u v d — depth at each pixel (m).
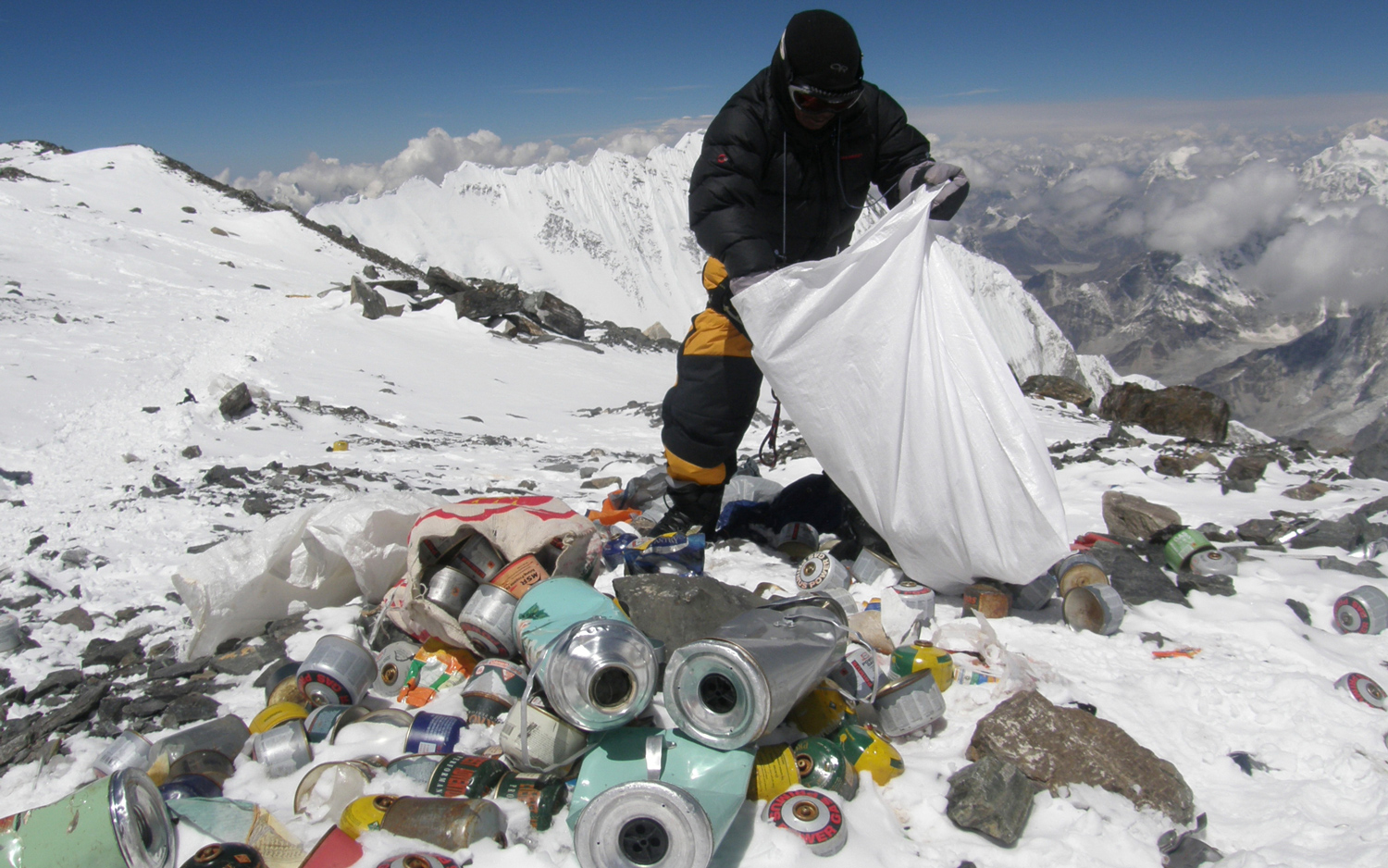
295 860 2.38
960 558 4.00
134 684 3.72
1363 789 2.84
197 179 39.66
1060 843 2.52
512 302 24.19
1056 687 3.32
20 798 2.97
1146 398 11.77
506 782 2.58
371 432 10.98
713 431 4.56
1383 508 5.70
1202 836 2.69
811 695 2.91
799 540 4.96
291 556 4.20
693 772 2.40
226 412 10.38
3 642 4.08
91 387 10.65
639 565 4.17
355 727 3.02
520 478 8.15
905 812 2.66
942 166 4.06
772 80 3.97
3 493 6.82
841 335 3.98
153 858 2.31
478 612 3.29
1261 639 3.89
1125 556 4.61
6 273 18.92
